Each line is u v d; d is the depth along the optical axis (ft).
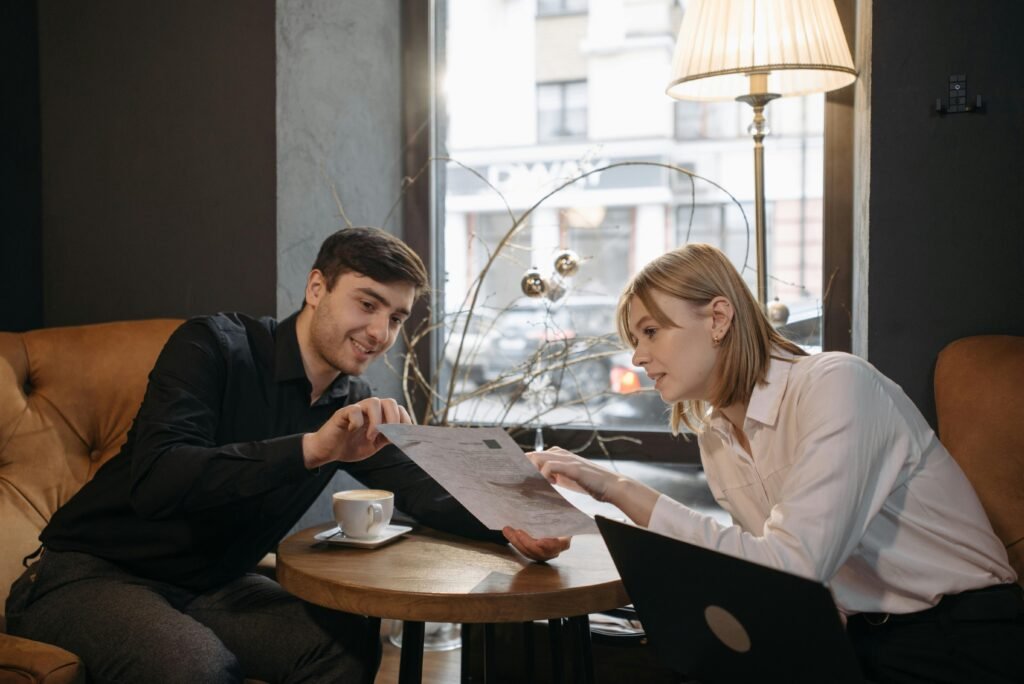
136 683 4.44
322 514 7.58
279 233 6.96
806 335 7.44
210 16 7.04
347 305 5.11
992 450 5.31
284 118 6.97
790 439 4.37
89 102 7.38
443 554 4.78
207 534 5.08
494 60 8.40
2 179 7.18
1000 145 6.00
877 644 4.27
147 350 6.35
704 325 4.44
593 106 8.15
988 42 6.00
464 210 8.55
